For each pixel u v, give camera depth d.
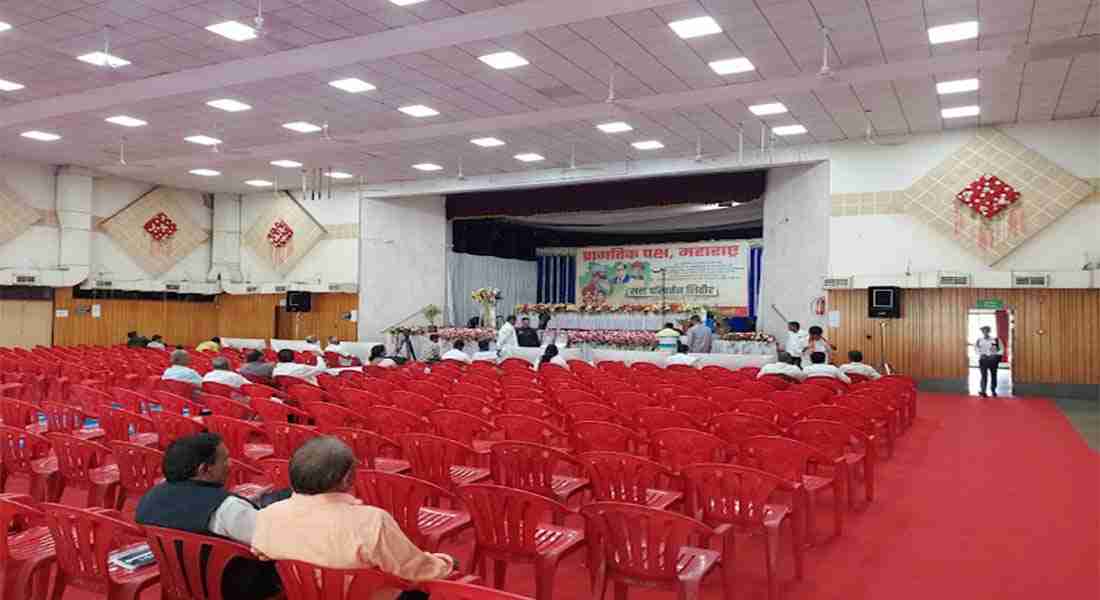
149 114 15.12
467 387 7.92
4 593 3.23
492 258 28.09
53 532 3.17
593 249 29.22
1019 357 15.41
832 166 17.00
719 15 10.01
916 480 7.27
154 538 2.96
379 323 23.17
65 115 15.23
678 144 17.38
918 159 16.20
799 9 9.79
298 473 2.65
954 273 15.62
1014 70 12.02
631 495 4.31
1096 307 14.83
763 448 4.85
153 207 23.17
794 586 4.42
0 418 6.44
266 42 11.07
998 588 4.43
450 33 10.66
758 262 25.83
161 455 4.62
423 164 19.94
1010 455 8.55
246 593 2.88
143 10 9.92
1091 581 4.55
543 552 3.55
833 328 16.89
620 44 11.05
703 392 7.90
